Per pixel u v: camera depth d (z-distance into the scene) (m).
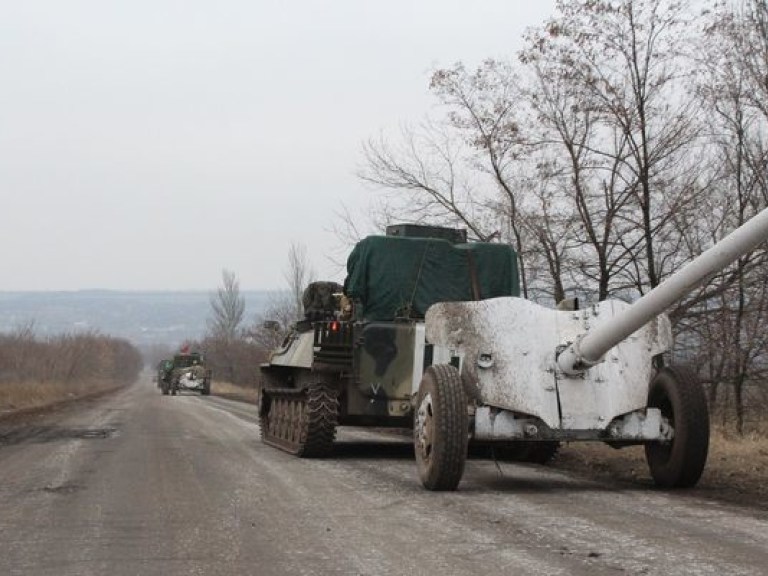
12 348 49.56
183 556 5.68
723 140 16.06
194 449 13.30
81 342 75.12
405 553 5.69
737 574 5.09
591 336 8.16
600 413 8.48
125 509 7.47
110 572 5.29
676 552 5.66
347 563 5.44
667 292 7.32
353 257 11.95
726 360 15.22
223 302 76.00
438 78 17.48
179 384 55.25
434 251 11.88
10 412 27.05
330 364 11.48
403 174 20.12
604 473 10.23
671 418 8.65
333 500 7.88
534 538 6.12
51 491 8.58
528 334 8.65
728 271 14.69
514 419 8.45
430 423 8.38
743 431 14.00
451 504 7.61
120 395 54.72
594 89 16.02
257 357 57.84
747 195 15.98
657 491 8.48
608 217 16.27
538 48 16.22
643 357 8.80
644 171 15.87
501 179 17.38
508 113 17.19
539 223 16.89
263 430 14.91
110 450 13.09
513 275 12.00
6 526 6.73
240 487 8.79
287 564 5.44
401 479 9.44
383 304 11.77
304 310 13.63
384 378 11.48
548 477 9.78
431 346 11.42
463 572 5.18
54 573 5.26
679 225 15.93
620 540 6.04
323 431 11.71
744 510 7.27
